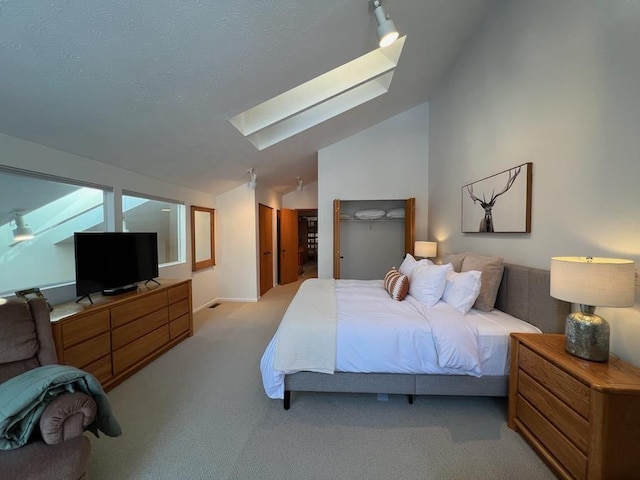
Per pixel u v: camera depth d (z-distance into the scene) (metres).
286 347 1.89
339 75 2.93
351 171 4.39
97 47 1.42
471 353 1.77
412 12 2.17
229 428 1.78
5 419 1.03
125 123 2.12
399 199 4.35
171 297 3.02
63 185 2.38
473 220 2.88
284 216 6.64
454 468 1.47
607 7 1.50
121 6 1.26
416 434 1.72
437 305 2.23
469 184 2.98
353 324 1.93
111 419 1.32
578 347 1.40
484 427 1.78
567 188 1.77
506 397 1.96
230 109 2.39
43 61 1.41
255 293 5.02
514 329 1.89
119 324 2.31
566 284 1.39
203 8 1.41
